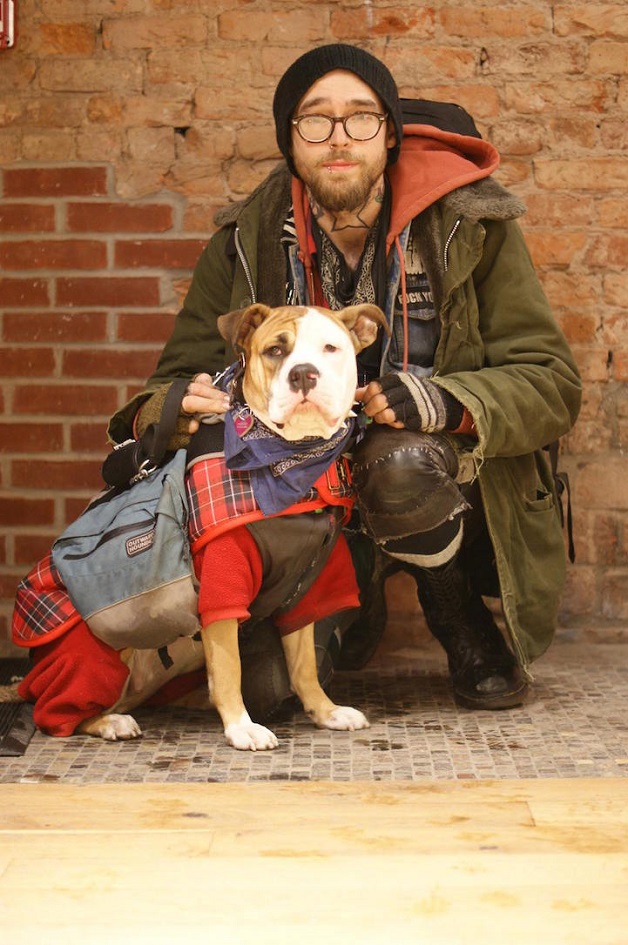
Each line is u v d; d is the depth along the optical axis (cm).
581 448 330
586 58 324
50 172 328
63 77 326
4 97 328
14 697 269
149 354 330
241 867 179
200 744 242
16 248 329
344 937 157
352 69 256
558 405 260
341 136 256
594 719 259
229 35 326
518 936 157
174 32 326
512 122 326
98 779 220
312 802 205
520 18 324
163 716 265
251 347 225
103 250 329
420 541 247
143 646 242
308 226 274
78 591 240
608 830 191
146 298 329
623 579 331
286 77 264
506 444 250
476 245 262
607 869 177
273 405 218
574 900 167
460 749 237
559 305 328
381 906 165
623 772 222
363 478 239
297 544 235
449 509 241
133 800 207
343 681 298
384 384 240
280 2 324
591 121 326
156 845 187
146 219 328
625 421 329
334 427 223
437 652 328
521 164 327
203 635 241
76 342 330
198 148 328
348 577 255
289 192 280
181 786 214
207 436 239
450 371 265
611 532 331
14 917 163
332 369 218
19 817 200
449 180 264
